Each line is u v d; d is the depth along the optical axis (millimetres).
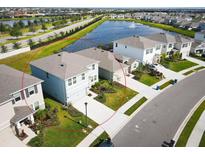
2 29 78812
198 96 29375
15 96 21484
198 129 21938
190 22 103750
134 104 26875
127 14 180250
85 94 28938
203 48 51094
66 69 26031
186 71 39000
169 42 45281
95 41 67500
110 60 34844
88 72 28391
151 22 127000
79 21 116312
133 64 37406
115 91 30000
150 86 32250
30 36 72625
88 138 20312
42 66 27906
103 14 181000
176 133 21281
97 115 24250
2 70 24703
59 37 66625
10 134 20188
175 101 27875
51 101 27312
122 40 44562
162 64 42156
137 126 22375
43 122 22219
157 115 24516
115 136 20750
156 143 19812
